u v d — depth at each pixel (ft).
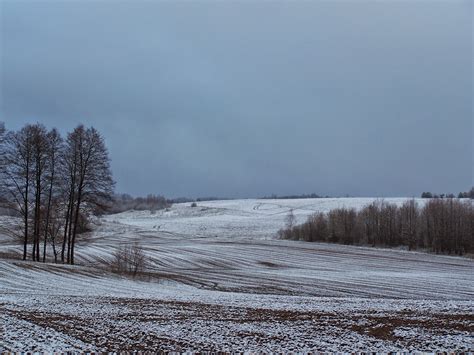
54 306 60.34
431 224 268.62
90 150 128.06
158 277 120.37
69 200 131.44
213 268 162.61
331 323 50.60
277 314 56.03
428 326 48.49
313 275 142.82
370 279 133.49
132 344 42.60
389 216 288.30
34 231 137.28
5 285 87.76
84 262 162.30
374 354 39.81
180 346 42.11
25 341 42.47
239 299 72.64
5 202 129.80
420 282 128.36
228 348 41.57
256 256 205.05
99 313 56.08
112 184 130.93
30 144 124.67
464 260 212.02
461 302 68.39
